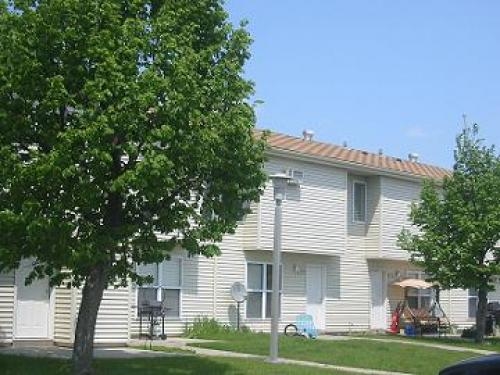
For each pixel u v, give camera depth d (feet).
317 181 94.94
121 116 39.24
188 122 41.42
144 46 41.11
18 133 41.93
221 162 44.60
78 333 45.01
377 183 103.60
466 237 88.02
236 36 46.68
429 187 93.66
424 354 70.90
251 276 89.71
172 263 81.87
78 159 39.75
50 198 40.70
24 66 39.86
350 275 101.60
